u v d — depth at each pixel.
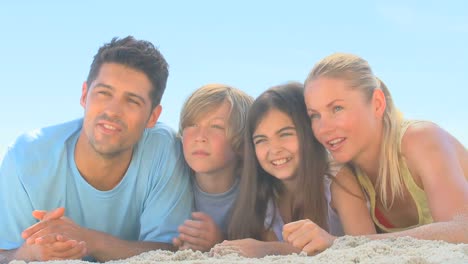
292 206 3.21
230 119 3.25
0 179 3.15
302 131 3.14
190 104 3.25
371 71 3.07
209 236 3.12
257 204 3.19
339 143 3.02
